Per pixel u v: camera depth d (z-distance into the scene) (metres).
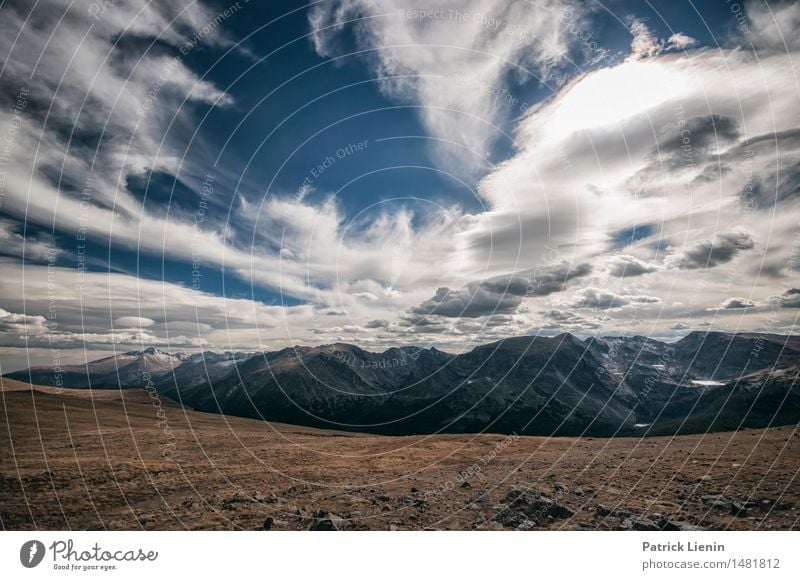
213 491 20.70
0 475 24.55
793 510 13.92
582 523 14.46
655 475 19.22
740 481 16.89
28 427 53.19
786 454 21.17
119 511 18.16
